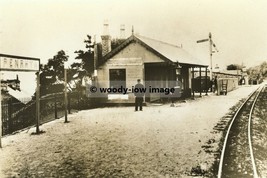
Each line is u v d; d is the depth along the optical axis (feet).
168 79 78.74
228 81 118.73
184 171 23.21
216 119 46.85
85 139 34.45
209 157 26.68
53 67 89.30
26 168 24.71
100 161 26.14
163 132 37.27
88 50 93.40
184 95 86.74
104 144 31.96
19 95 88.12
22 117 43.62
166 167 24.20
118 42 93.20
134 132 37.60
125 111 58.39
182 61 75.77
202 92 118.52
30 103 46.47
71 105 65.05
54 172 23.65
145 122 44.62
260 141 33.42
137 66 69.05
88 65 92.38
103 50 74.13
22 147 31.37
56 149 30.40
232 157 26.86
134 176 22.31
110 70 70.95
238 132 37.47
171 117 49.06
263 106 64.03
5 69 31.40
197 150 28.99
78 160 26.58
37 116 38.45
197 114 52.31
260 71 195.52
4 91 83.15
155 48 69.26
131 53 69.51
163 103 71.77
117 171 23.49
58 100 60.95
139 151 28.96
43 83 88.22
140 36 73.46
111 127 41.32
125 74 69.82
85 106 68.80
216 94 101.35
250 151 28.48
